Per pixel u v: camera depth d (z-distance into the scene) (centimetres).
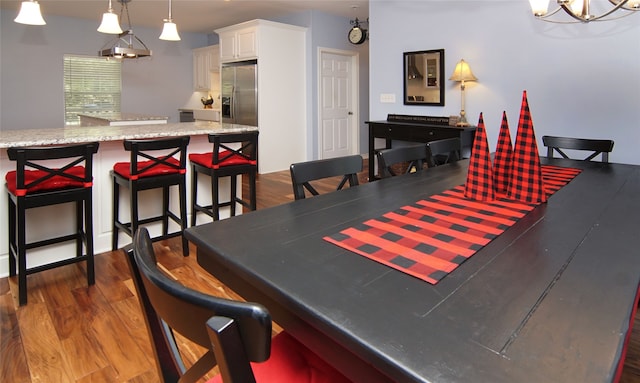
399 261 103
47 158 216
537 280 92
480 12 419
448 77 452
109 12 342
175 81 778
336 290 88
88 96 685
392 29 498
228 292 237
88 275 241
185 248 288
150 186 265
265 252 110
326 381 93
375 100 529
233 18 656
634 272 96
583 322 74
